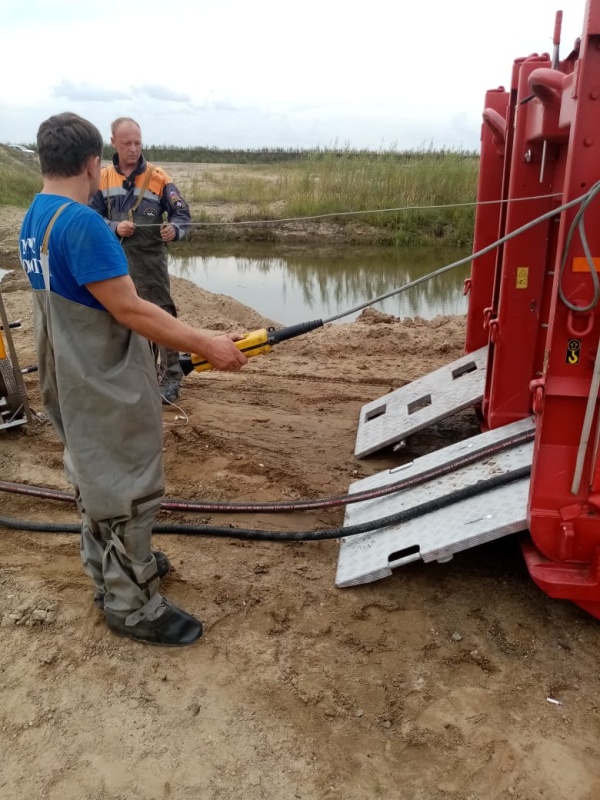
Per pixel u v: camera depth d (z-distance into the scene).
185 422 5.27
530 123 3.49
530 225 2.52
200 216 19.34
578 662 2.78
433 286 12.73
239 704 2.57
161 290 5.26
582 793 2.22
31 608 3.04
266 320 9.70
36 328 2.49
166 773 2.30
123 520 2.57
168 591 3.20
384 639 2.91
